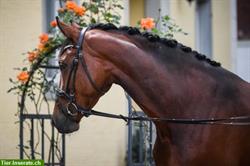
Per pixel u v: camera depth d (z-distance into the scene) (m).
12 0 12.55
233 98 7.73
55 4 12.94
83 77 7.74
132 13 15.43
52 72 11.79
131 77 7.71
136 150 12.80
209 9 18.06
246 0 22.50
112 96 13.21
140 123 11.25
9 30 12.48
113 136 13.30
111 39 7.74
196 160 7.61
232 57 19.08
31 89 10.88
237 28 21.81
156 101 7.69
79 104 7.78
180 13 16.08
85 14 10.52
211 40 18.08
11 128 12.27
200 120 7.60
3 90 12.34
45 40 10.41
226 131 7.64
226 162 7.65
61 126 7.90
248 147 7.70
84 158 12.95
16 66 12.47
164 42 7.84
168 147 7.72
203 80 7.75
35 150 11.84
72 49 7.81
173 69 7.73
